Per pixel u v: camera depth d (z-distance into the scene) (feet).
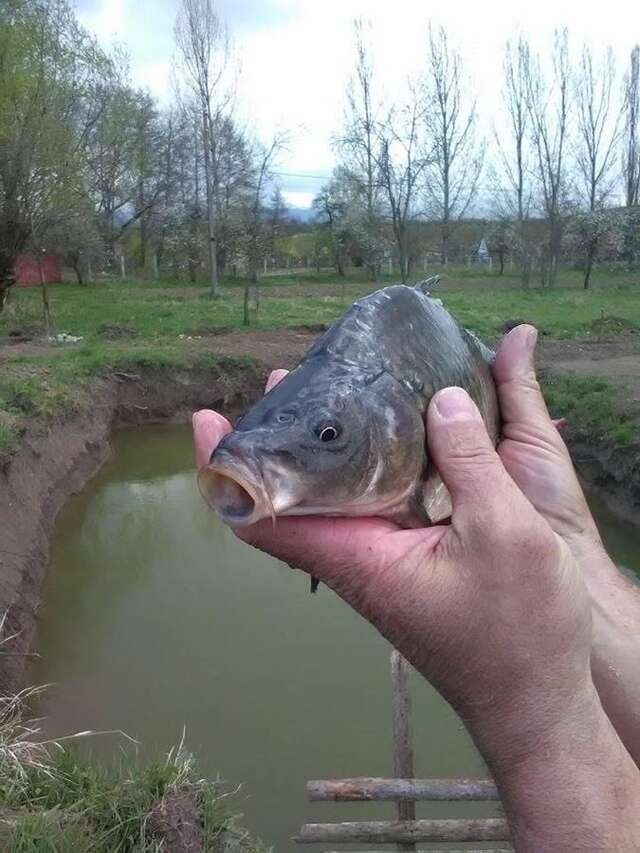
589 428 6.56
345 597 0.88
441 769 3.18
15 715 3.19
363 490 0.93
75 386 7.84
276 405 0.96
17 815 2.10
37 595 4.50
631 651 0.98
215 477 0.91
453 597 0.79
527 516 0.78
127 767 2.64
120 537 5.61
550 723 0.77
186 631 4.26
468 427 0.85
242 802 3.01
